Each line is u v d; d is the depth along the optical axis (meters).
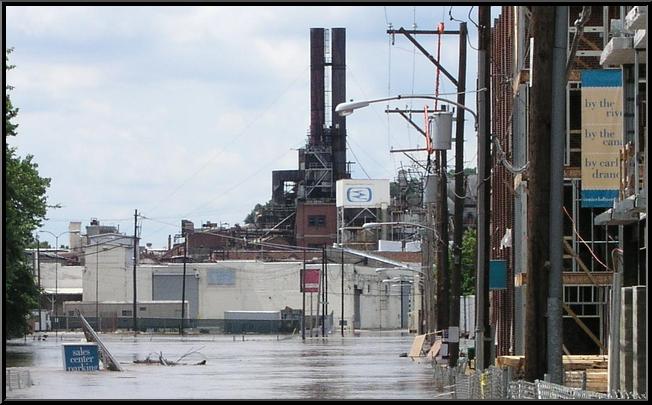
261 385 93.69
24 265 158.12
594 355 88.75
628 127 61.16
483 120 79.56
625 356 55.44
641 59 59.97
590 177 61.47
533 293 45.78
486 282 80.19
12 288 157.38
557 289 45.66
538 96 45.75
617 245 92.00
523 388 45.25
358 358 156.50
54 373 119.44
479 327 79.38
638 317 53.25
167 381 101.75
